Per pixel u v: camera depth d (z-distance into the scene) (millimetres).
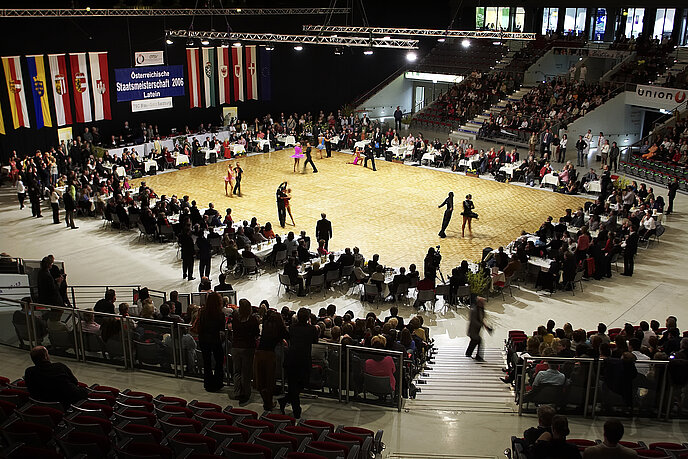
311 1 40531
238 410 8359
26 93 29453
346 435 7422
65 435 6781
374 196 26953
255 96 39531
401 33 29719
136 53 33656
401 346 10898
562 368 9773
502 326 15711
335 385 10047
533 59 39938
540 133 33062
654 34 38438
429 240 21562
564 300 17281
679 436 9211
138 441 6902
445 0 45281
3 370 10445
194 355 10438
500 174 29844
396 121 40812
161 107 35594
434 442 8953
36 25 29516
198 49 35656
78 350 11094
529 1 40812
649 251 20812
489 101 38562
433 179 30047
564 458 5871
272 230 21078
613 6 37281
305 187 28312
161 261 19953
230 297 14633
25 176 26094
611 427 5824
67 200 22453
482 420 9734
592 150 33500
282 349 9977
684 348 9758
